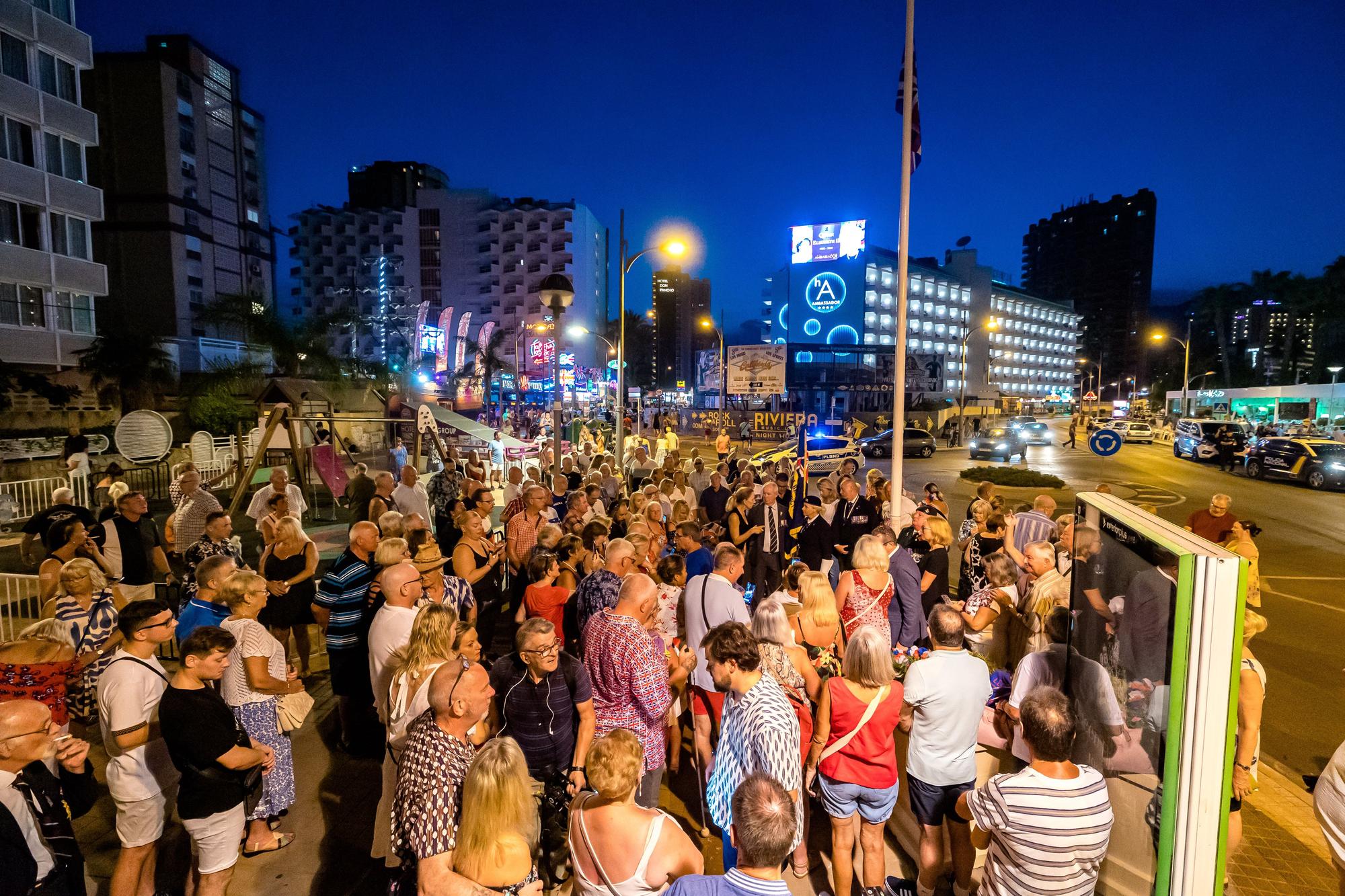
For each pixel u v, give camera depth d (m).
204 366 44.19
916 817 4.31
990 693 3.80
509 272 105.25
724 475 11.95
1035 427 44.06
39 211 30.02
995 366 120.31
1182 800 2.55
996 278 134.75
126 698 3.53
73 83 31.69
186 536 7.93
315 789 5.15
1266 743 6.34
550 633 3.76
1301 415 50.31
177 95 56.84
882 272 94.12
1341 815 3.23
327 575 5.57
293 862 4.33
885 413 53.50
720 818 3.49
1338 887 4.22
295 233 105.19
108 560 6.93
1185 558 2.47
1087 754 3.50
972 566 7.57
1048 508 7.73
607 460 15.01
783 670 4.21
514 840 2.72
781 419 44.50
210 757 3.48
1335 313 74.69
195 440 20.20
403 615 4.41
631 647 4.15
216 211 61.41
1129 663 2.96
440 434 25.52
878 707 3.70
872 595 5.52
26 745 2.88
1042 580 4.96
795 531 9.64
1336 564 13.56
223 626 4.28
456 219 106.50
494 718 3.98
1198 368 102.94
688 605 4.99
